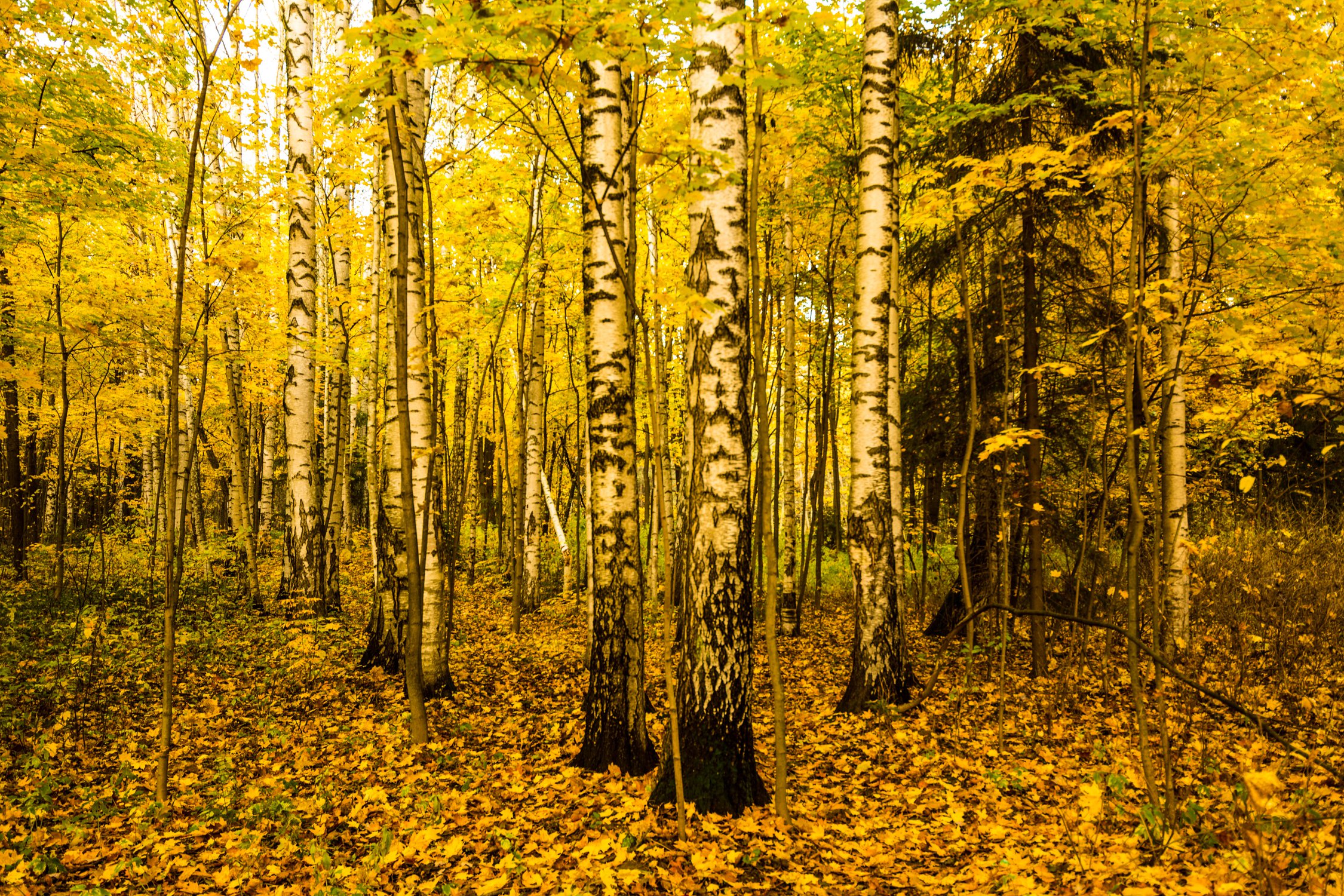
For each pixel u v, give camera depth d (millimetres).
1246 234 6273
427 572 7617
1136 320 4820
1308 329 5117
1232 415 5125
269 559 18500
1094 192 7430
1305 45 4996
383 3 6066
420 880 3861
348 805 4848
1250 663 7285
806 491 16688
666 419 12516
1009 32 7770
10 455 13219
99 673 7859
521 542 12062
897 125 7094
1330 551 9367
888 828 4480
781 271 12328
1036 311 8820
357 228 12281
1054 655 9172
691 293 3637
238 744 6184
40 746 5762
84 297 10453
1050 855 3668
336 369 13164
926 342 12531
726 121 4562
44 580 13211
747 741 4664
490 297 12820
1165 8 5430
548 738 6395
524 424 12203
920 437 10664
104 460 17344
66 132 8289
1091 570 10516
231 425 17609
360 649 9641
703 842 4117
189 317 10914
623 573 5445
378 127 6691
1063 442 9781
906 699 7102
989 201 7406
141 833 4445
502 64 3449
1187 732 5660
